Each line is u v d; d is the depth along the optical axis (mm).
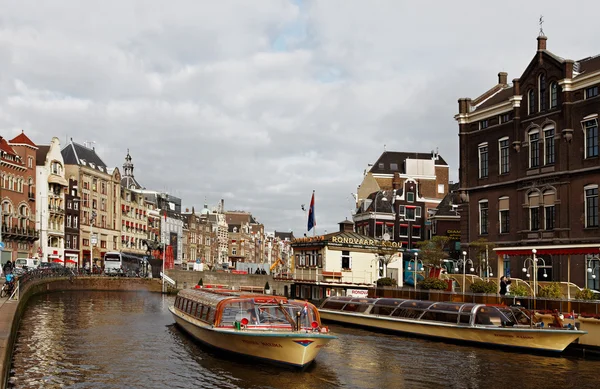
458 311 32938
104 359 26578
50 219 86062
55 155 87562
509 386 22859
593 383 23297
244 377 23391
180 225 130125
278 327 25984
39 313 43781
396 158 99562
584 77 41750
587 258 41125
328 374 24250
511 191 48094
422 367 26016
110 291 77625
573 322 28656
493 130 50406
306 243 61906
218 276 88062
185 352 28484
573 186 42500
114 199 105250
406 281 64625
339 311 41969
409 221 81438
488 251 49094
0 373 17016
